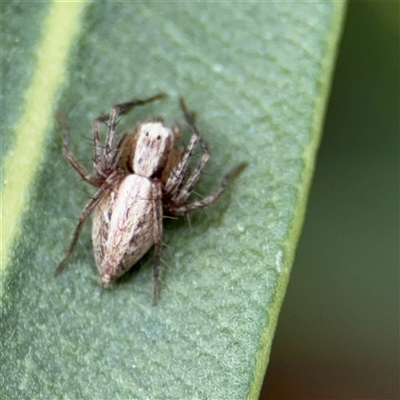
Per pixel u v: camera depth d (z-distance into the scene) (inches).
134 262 3.9
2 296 3.9
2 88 3.9
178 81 4.0
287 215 3.9
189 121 4.0
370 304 4.0
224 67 4.0
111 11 4.0
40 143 4.0
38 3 4.0
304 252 4.0
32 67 4.0
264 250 3.9
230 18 4.0
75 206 4.0
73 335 3.9
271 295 3.9
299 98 3.9
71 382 3.9
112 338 3.9
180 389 3.9
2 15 4.0
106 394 3.9
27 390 3.9
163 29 4.0
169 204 4.0
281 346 4.1
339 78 4.0
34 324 3.9
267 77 4.0
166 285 3.9
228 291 3.9
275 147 3.9
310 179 3.9
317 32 3.9
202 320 3.9
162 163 4.0
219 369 3.9
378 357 4.1
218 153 4.0
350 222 4.0
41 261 3.9
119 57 4.0
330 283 4.0
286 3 4.0
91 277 3.9
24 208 3.9
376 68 4.0
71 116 4.0
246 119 4.0
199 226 4.0
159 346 3.9
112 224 3.9
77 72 4.0
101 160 4.0
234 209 3.9
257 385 3.8
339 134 4.0
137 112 4.0
